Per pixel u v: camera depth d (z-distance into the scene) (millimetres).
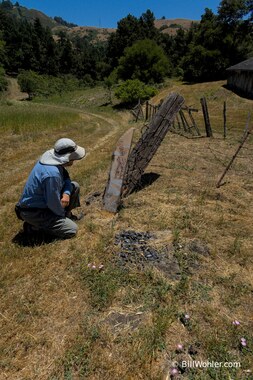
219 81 40188
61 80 77750
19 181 7500
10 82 74375
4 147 10906
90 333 2688
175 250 3887
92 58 88375
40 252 3863
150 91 34625
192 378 2332
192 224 4527
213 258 3760
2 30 91625
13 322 2811
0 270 3523
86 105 44094
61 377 2332
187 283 3260
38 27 98500
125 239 4141
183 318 2838
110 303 3023
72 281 3338
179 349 2543
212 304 3037
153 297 3115
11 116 16969
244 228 4488
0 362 2436
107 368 2389
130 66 45750
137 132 14039
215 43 45250
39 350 2551
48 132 14688
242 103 26562
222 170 7375
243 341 2553
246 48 45062
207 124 12125
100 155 10234
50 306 3000
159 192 5840
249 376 2348
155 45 45531
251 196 5715
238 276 3453
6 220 4926
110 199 4941
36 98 60438
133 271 3479
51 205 3859
